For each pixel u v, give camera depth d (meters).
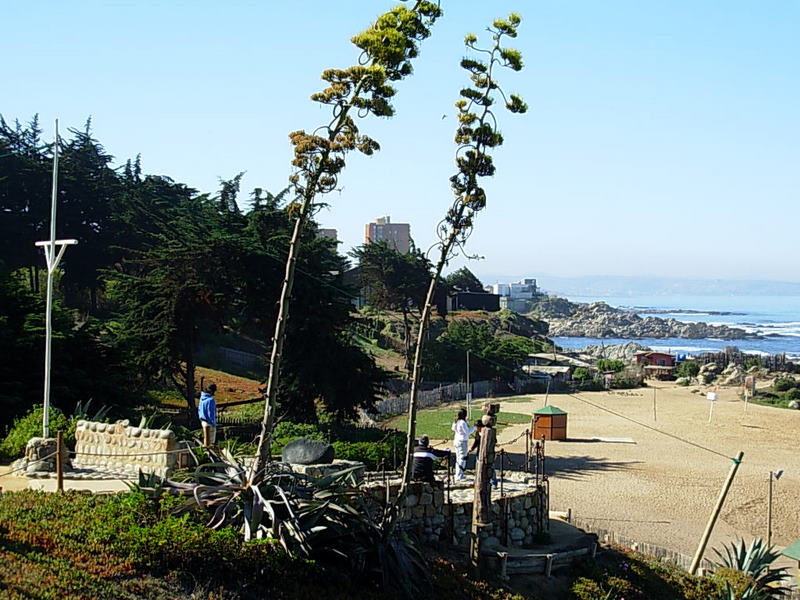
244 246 42.19
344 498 18.06
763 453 52.19
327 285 43.91
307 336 42.75
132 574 13.91
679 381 99.62
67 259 68.19
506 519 22.05
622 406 75.38
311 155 17.45
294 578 15.54
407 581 17.00
